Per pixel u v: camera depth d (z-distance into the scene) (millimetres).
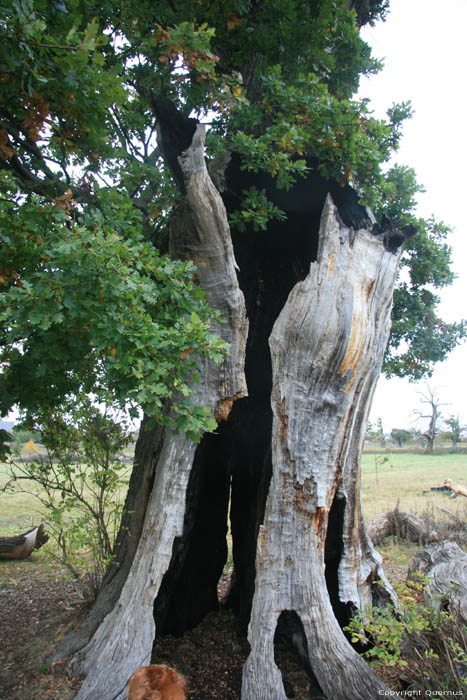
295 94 5133
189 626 5766
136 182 5992
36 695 3781
